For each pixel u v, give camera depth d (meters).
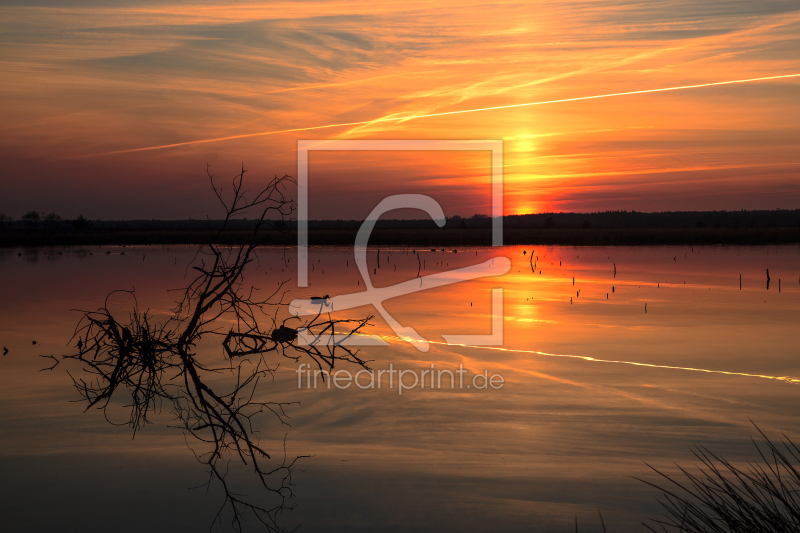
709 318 26.20
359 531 7.82
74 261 55.69
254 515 8.41
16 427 12.16
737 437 12.61
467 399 15.16
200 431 12.16
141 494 9.08
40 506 8.62
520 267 49.06
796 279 39.50
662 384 16.64
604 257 59.94
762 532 4.00
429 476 9.95
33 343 20.44
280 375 16.59
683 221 184.50
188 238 84.19
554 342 21.61
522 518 8.14
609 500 8.86
